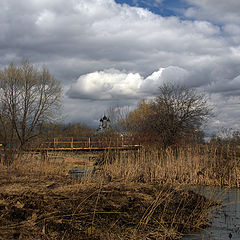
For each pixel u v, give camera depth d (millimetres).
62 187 10984
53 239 6062
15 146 18719
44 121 29281
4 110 26750
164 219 8203
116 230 6953
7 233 6023
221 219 8906
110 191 10164
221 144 17172
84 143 28219
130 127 26719
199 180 14695
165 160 17703
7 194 9234
